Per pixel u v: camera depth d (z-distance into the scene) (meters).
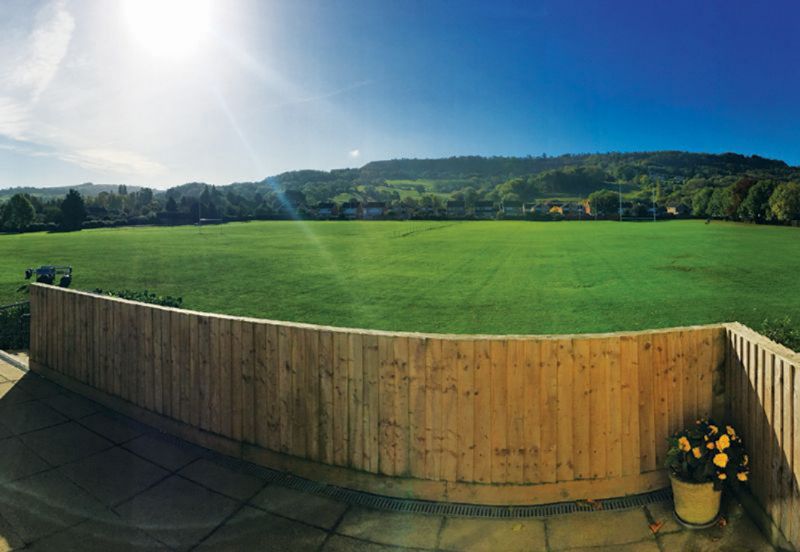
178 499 4.07
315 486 4.28
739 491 3.88
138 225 95.88
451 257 37.22
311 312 18.17
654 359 4.05
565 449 3.95
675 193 149.75
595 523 3.72
